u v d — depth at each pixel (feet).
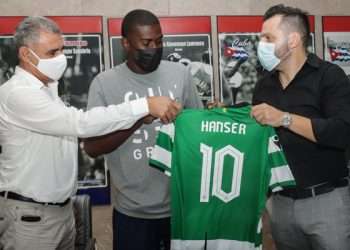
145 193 5.99
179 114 5.59
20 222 5.60
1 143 5.70
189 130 5.60
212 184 5.63
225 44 12.26
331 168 5.63
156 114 5.06
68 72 11.74
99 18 11.79
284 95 5.78
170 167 5.59
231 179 5.63
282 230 6.07
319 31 12.74
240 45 12.31
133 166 5.96
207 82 12.23
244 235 5.70
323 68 5.52
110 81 6.04
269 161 5.56
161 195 5.99
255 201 5.62
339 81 5.38
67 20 11.66
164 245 6.20
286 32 5.41
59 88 11.71
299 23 5.44
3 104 5.51
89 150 5.80
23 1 11.60
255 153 5.58
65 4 11.74
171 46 12.03
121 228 6.15
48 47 5.45
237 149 5.59
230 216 5.69
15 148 5.56
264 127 5.54
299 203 5.74
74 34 11.71
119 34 11.85
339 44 12.76
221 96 12.34
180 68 6.36
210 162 5.60
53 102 5.41
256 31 12.34
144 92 6.01
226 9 12.36
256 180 5.60
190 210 5.65
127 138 5.62
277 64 5.62
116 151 6.02
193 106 6.51
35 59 5.47
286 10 5.49
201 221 5.67
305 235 5.91
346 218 5.64
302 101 5.60
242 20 12.28
